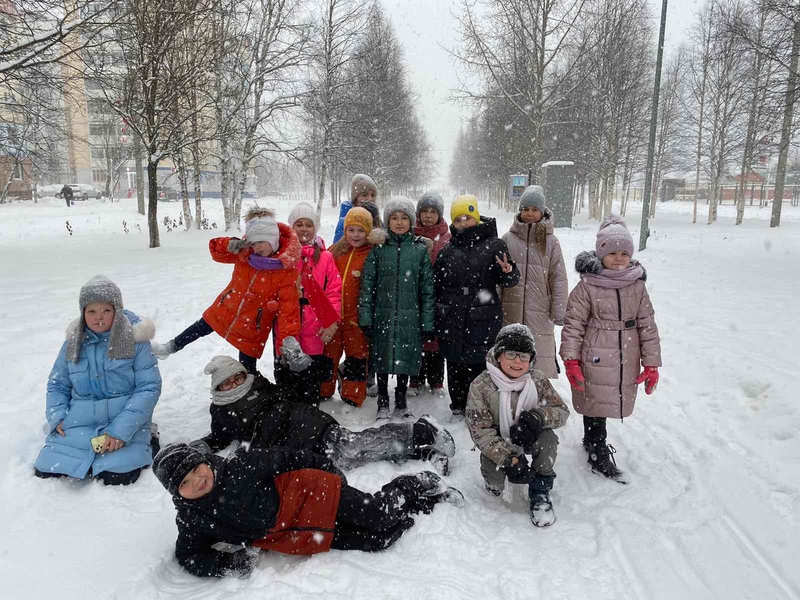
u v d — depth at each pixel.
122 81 14.26
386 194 36.09
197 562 2.43
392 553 2.58
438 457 3.35
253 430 3.29
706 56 25.20
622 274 3.23
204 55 14.98
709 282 8.90
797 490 2.94
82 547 2.57
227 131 17.61
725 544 2.59
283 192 66.44
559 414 2.89
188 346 5.73
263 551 2.61
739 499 2.93
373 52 28.42
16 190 37.56
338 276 4.21
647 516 2.85
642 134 31.16
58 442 3.19
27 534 2.65
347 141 24.16
